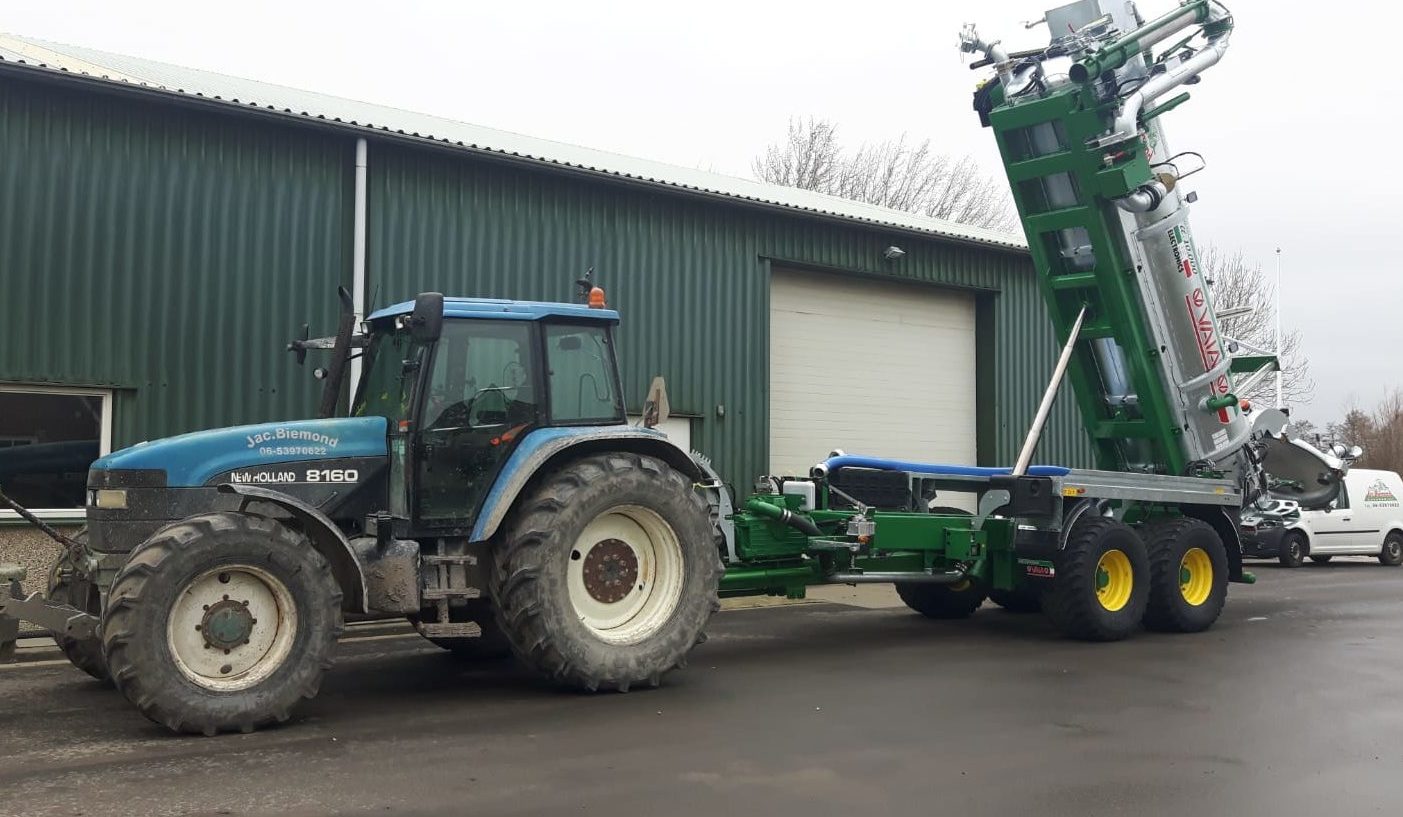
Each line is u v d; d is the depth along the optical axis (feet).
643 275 45.70
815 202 57.98
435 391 23.97
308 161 38.09
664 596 25.07
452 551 24.09
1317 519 62.13
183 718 19.54
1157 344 34.45
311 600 20.80
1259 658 29.27
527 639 23.00
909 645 31.35
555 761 18.35
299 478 23.09
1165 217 34.06
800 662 28.30
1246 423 36.99
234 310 36.63
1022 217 35.06
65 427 34.45
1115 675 26.61
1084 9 32.83
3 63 32.40
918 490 33.96
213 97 35.60
